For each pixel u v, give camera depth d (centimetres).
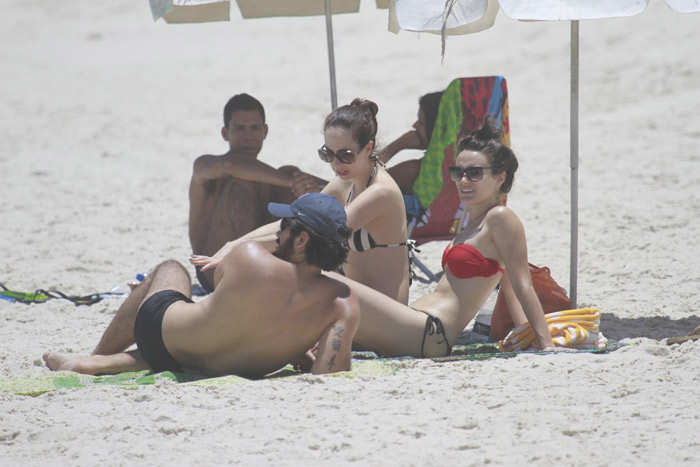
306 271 1433
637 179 3744
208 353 1467
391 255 1712
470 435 1215
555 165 4188
